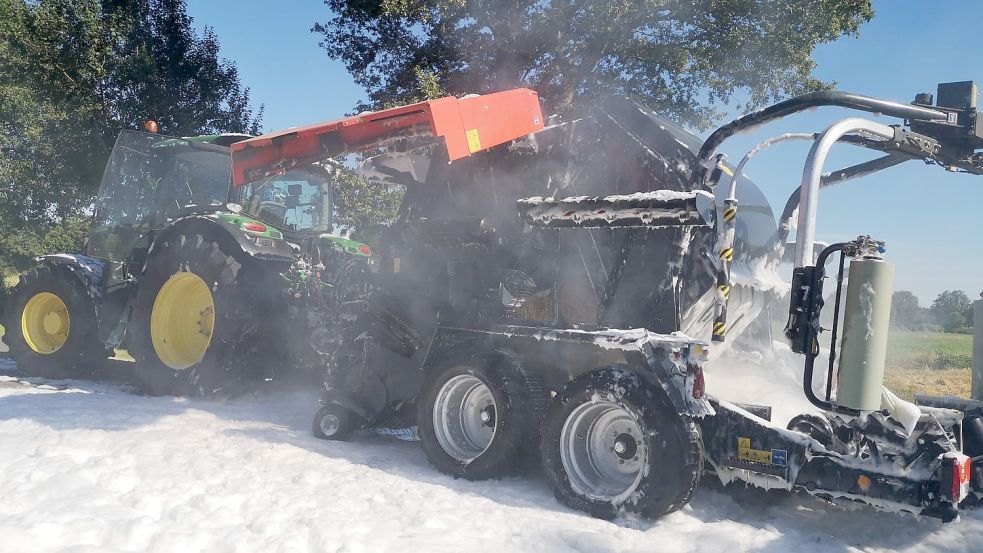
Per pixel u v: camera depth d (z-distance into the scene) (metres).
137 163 7.86
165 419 5.70
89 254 8.08
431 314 5.13
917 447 3.40
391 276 5.35
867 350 3.24
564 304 4.72
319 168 8.35
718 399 3.96
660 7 14.79
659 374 3.81
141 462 4.30
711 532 3.52
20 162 18.48
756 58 15.40
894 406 3.46
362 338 5.43
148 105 19.14
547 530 3.50
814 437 4.04
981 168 4.39
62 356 7.77
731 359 5.45
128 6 19.64
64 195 18.97
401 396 5.27
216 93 20.88
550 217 4.48
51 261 7.91
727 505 4.07
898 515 3.91
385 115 4.70
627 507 3.79
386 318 5.32
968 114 4.13
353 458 4.88
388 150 5.20
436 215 5.31
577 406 4.06
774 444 3.72
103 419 5.48
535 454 4.46
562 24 15.02
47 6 18.44
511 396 4.38
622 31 15.16
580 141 4.73
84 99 18.45
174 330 7.11
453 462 4.58
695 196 3.89
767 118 4.06
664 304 4.17
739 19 15.34
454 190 5.24
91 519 3.16
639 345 3.91
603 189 4.62
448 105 4.52
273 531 3.29
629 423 4.03
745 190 5.29
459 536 3.36
